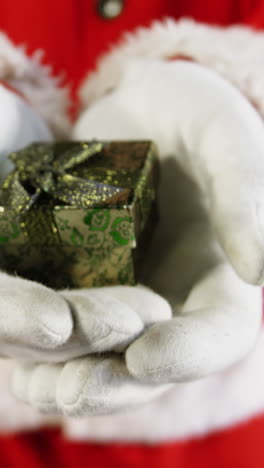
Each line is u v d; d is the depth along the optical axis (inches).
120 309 11.6
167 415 16.1
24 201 13.8
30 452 18.2
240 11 19.2
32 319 11.0
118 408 11.7
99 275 14.4
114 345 11.5
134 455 17.4
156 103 15.9
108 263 14.2
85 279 14.5
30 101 18.3
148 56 17.7
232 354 11.9
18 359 12.5
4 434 18.0
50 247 14.2
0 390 16.4
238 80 16.4
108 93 18.3
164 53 17.5
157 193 15.9
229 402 16.1
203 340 11.5
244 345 12.2
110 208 13.5
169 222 16.3
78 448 17.8
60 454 18.2
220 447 17.5
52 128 18.8
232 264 12.5
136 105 16.4
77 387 11.4
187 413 16.1
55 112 18.6
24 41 19.9
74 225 13.8
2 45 17.4
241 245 12.3
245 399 16.2
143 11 19.5
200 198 15.7
